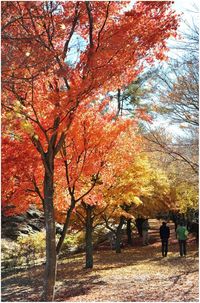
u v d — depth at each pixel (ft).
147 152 40.50
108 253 67.41
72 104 23.71
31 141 26.45
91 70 23.13
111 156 31.27
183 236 58.85
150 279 39.22
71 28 26.37
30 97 25.13
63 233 27.22
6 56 18.85
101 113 31.71
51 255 25.62
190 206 72.79
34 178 28.27
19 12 21.18
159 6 23.25
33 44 20.94
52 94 23.66
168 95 34.37
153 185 66.44
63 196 31.78
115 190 46.93
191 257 55.83
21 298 34.42
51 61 21.44
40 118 25.66
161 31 23.45
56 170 29.19
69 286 37.88
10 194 29.55
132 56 23.76
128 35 23.31
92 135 27.73
